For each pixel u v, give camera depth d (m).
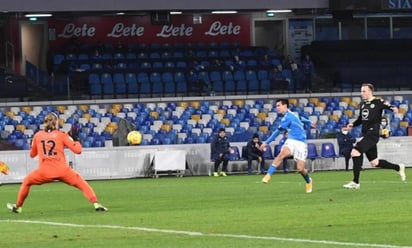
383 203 37.31
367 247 24.75
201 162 72.88
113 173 71.12
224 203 40.53
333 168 75.44
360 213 33.50
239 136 81.81
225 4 84.25
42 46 98.31
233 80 94.06
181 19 101.69
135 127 78.62
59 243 27.05
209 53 98.62
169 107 88.81
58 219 34.78
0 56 97.00
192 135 83.81
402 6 86.00
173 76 93.25
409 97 93.31
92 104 88.25
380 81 95.75
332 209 35.22
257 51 99.81
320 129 86.88
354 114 90.00
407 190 45.03
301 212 34.38
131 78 92.19
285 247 25.09
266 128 85.44
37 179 37.91
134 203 42.72
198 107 89.31
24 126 83.75
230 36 102.94
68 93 90.62
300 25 103.69
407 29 105.19
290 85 94.56
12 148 79.12
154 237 27.91
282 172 73.44
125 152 71.38
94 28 99.81
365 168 73.31
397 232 27.98
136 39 100.88
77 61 93.94
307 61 94.88
